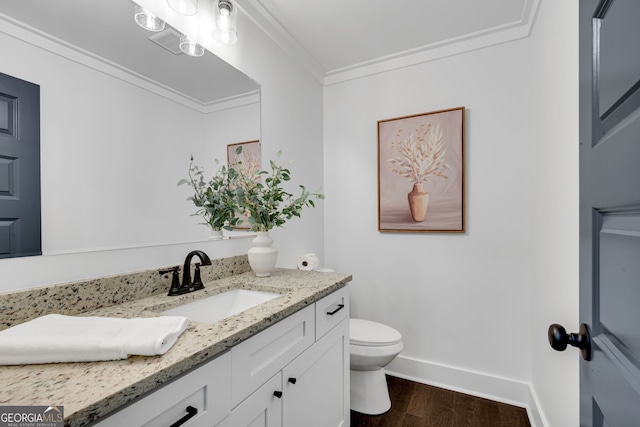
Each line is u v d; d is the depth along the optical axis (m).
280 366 1.00
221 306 1.31
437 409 1.80
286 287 1.29
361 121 2.32
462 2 1.65
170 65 1.29
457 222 1.97
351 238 2.35
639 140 0.42
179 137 1.32
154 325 0.76
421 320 2.11
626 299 0.46
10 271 0.85
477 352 1.95
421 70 2.11
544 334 1.50
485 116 1.92
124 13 1.13
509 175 1.86
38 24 0.91
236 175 1.59
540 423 1.53
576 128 1.06
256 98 1.73
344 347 1.49
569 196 1.13
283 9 1.69
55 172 0.94
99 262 1.05
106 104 1.07
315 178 2.32
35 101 0.90
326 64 2.29
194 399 0.70
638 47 0.43
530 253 1.80
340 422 1.44
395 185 2.16
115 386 0.55
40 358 0.64
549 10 1.41
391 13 1.73
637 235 0.43
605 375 0.52
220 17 1.36
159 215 1.24
